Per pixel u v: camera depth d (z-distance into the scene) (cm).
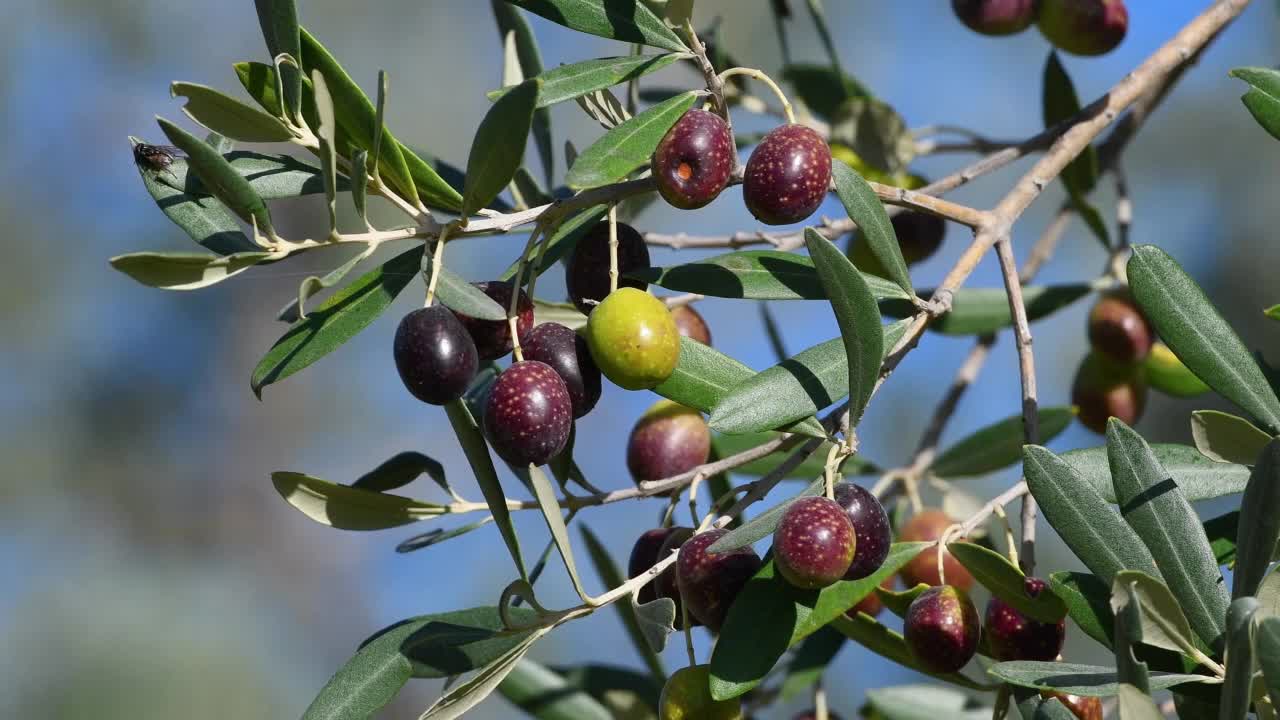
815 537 73
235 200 73
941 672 77
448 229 75
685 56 77
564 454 81
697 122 75
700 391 78
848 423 76
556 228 76
